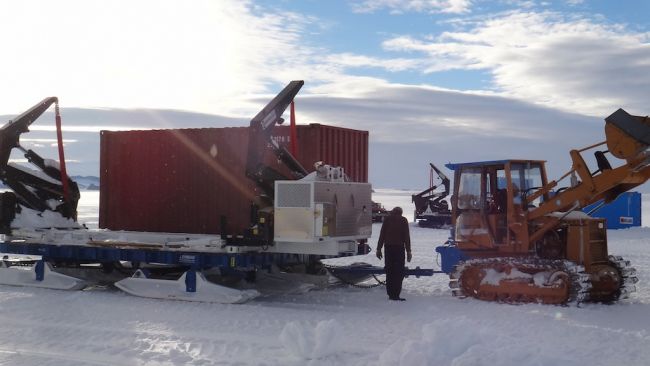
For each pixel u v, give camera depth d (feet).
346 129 41.32
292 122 36.47
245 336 25.13
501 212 35.68
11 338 24.70
